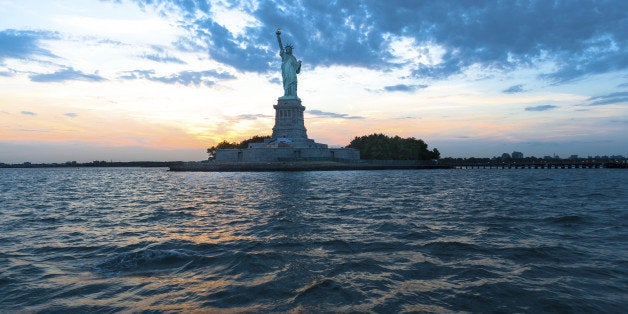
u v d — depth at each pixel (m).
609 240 21.78
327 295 13.27
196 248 20.50
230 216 33.22
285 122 184.62
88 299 13.22
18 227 28.66
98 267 17.09
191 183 96.62
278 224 27.98
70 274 16.14
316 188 68.94
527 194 55.31
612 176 129.75
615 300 12.68
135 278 15.43
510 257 18.08
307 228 26.17
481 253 18.88
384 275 15.48
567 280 14.66
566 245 20.45
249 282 14.73
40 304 12.83
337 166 171.25
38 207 43.09
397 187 71.81
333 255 18.70
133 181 117.38
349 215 32.75
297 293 13.50
